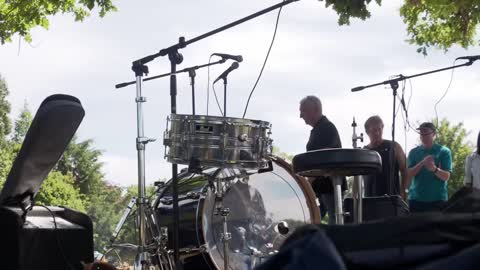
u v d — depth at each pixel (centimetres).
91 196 4203
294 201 700
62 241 458
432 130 809
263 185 692
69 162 4669
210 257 645
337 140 785
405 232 114
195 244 643
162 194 684
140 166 624
